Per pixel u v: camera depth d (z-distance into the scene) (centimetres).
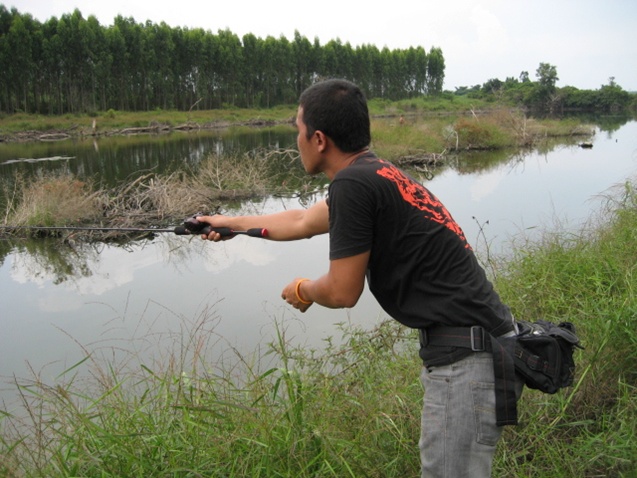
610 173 1359
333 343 463
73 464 237
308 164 198
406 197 179
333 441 242
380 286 189
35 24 4284
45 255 820
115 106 4738
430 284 181
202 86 5094
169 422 264
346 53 6062
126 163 1795
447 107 5744
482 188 1227
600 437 261
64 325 555
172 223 970
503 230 818
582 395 299
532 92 5000
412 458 254
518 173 1434
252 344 470
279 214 246
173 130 3941
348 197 177
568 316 373
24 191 1017
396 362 351
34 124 3738
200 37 4997
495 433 179
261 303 579
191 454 243
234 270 708
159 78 4781
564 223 830
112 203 1034
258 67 5534
